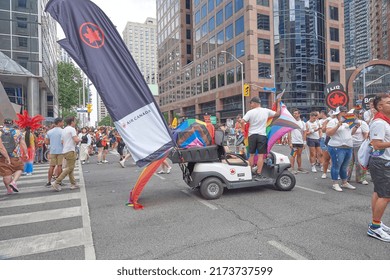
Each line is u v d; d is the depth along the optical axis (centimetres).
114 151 2136
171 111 7631
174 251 355
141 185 557
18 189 749
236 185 616
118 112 543
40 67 3052
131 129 551
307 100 4300
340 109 626
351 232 405
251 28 4106
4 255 355
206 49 5484
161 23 8344
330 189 671
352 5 13675
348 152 654
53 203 602
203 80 5650
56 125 780
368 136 427
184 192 677
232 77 4619
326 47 4603
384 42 9850
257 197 607
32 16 3005
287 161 667
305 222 448
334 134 651
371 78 5575
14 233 431
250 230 419
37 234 426
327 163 797
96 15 538
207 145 616
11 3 2912
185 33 7012
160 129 568
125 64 552
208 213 505
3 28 2878
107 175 978
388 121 380
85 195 671
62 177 721
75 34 524
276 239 384
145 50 10394
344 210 508
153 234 413
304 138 915
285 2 4259
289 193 637
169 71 7725
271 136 670
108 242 389
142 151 554
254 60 4122
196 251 354
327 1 4622
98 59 533
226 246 365
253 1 4131
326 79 4578
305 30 4297
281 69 4262
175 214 505
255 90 4109
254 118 634
